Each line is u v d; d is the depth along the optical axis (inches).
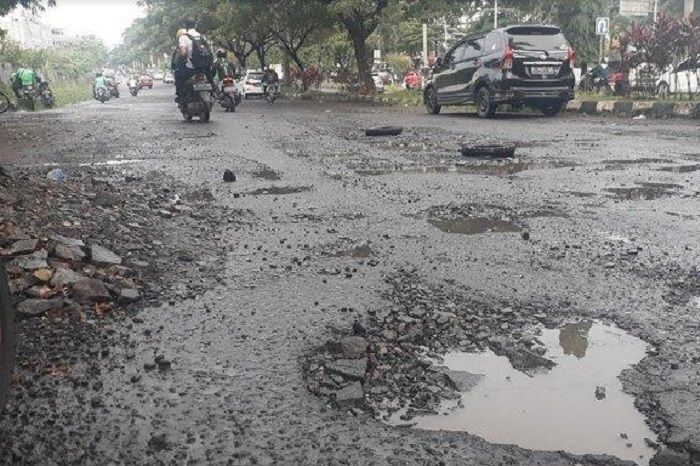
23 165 291.0
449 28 2039.9
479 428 82.4
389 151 347.9
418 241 168.7
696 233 171.3
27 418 82.8
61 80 2096.5
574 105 642.2
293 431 80.8
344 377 95.0
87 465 73.8
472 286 133.7
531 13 1199.6
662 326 112.7
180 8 1583.4
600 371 97.3
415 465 73.8
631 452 76.9
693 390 90.6
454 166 293.6
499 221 189.5
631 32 689.6
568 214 196.4
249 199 222.2
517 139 394.0
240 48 1827.0
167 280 136.8
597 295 127.6
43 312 114.7
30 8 748.0
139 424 81.9
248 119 600.4
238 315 118.1
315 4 1133.7
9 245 142.9
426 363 99.7
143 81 2571.4
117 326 112.3
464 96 612.7
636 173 266.4
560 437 80.1
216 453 76.0
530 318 117.4
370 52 2091.5
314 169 287.0
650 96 686.5
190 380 93.6
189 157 323.3
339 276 140.5
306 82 1424.7
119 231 167.9
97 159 314.3
